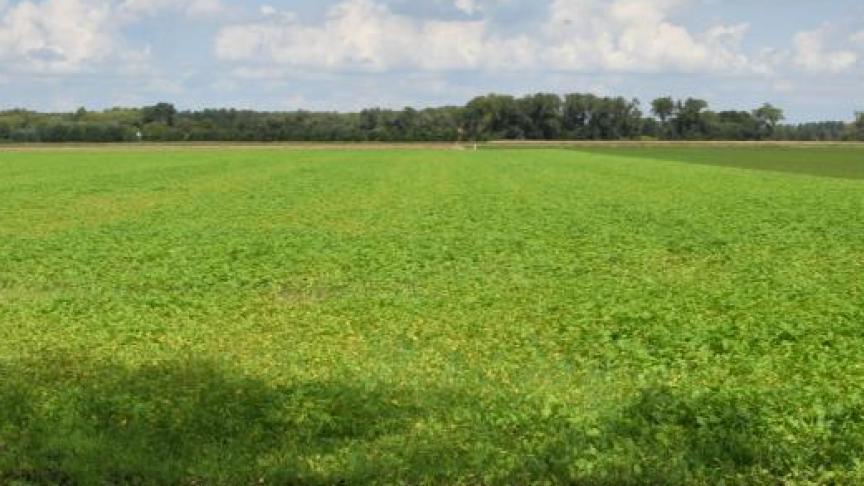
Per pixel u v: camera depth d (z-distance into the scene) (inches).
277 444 325.1
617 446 319.3
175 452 319.9
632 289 647.1
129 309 574.9
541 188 1807.3
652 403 356.2
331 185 1907.0
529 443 322.3
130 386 385.4
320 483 298.0
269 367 428.1
